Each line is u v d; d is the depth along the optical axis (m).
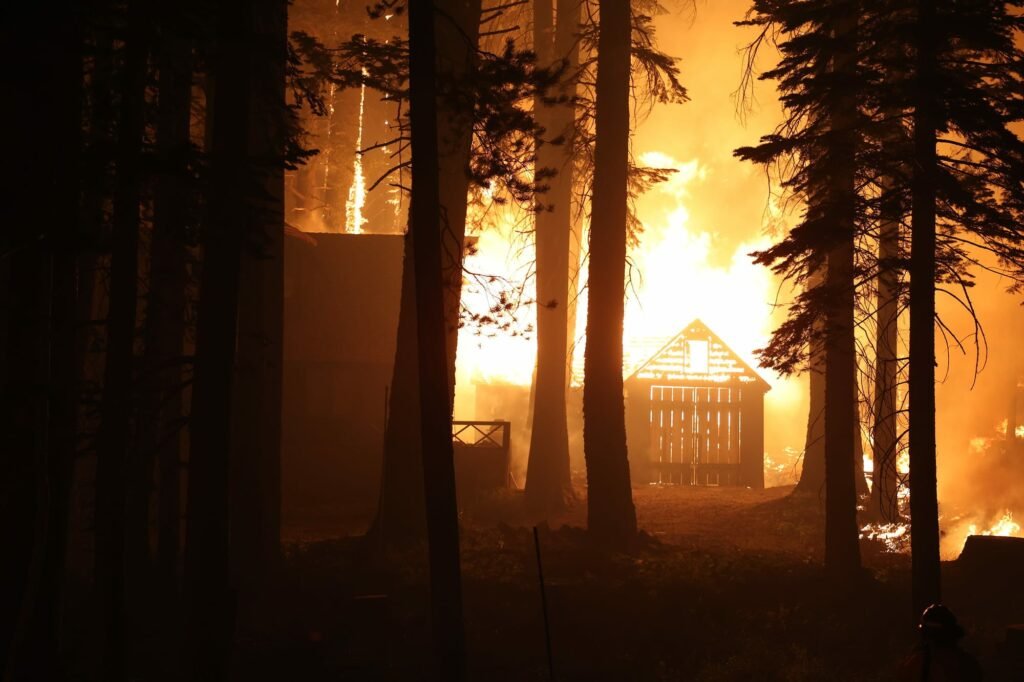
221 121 11.45
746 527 26.09
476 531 21.42
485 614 15.47
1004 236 14.51
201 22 11.07
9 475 9.20
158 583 15.10
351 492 30.42
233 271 11.55
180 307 14.70
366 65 17.83
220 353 11.55
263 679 12.75
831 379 17.44
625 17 21.47
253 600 15.63
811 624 15.04
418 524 20.06
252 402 16.39
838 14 15.34
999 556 18.20
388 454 20.31
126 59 10.20
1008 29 14.07
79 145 9.52
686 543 23.19
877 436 25.52
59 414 10.28
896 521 24.70
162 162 9.95
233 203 11.42
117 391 11.19
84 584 16.66
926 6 14.10
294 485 30.34
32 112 9.03
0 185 8.89
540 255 28.69
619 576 17.91
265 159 11.57
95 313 19.42
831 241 15.55
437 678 11.94
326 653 13.47
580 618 15.19
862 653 13.75
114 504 11.16
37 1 9.02
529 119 14.77
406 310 20.48
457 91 14.53
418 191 12.06
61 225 9.17
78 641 13.15
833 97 15.19
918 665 8.15
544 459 27.38
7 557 9.14
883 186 15.82
